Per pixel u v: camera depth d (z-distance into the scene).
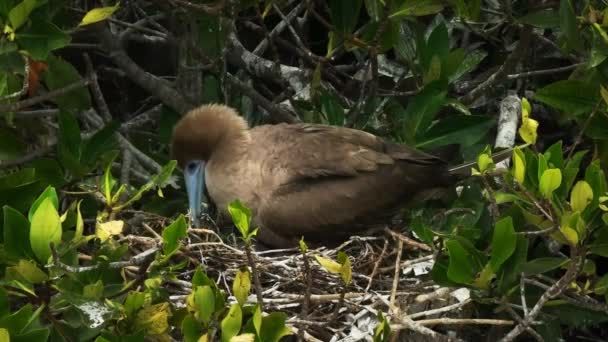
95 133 11.32
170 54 14.45
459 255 9.77
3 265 9.20
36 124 11.77
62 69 11.55
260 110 13.62
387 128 12.46
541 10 11.31
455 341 9.77
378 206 11.54
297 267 10.82
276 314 8.86
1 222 9.82
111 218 10.18
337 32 11.42
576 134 12.73
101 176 11.25
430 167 11.66
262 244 11.98
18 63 10.24
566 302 10.18
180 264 9.31
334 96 12.82
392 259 11.32
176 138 12.34
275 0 11.79
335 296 10.24
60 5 10.91
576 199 9.30
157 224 11.63
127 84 14.38
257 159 11.90
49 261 8.66
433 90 11.84
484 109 13.34
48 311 8.97
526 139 9.58
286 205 11.61
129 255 10.72
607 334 12.55
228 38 12.75
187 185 12.27
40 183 10.45
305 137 11.91
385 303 10.14
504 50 13.05
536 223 9.90
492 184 11.44
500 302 9.86
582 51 10.61
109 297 9.19
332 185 11.59
